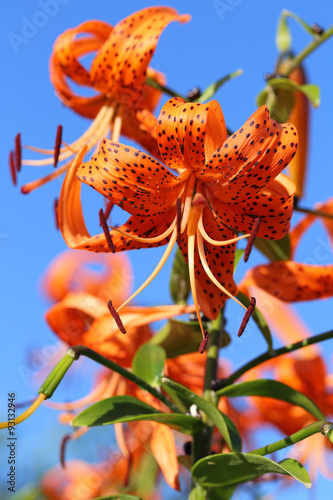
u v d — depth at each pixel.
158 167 0.55
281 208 0.56
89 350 0.55
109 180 0.56
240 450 0.56
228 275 0.58
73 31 0.71
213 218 0.58
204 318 0.64
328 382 0.75
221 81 0.69
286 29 0.74
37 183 0.66
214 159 0.55
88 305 0.70
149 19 0.67
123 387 0.71
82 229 0.58
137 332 0.69
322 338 0.59
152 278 0.56
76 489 0.85
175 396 0.60
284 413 0.73
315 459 0.74
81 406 0.71
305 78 0.74
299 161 0.70
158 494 0.78
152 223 0.58
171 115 0.55
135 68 0.67
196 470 0.55
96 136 0.69
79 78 0.72
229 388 0.59
